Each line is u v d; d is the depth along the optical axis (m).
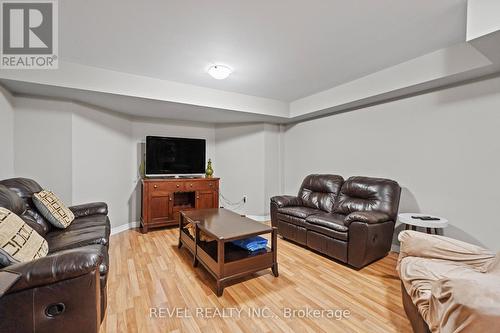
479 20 1.53
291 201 3.59
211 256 2.17
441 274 1.36
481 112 2.31
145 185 3.69
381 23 1.86
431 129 2.68
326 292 2.02
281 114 4.20
